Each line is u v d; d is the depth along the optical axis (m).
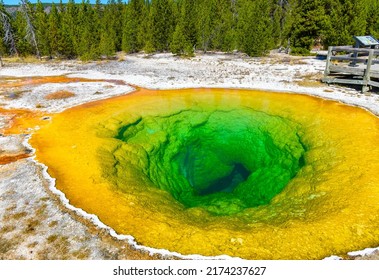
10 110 17.27
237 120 16.98
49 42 40.84
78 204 9.24
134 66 31.62
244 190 13.80
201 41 42.34
